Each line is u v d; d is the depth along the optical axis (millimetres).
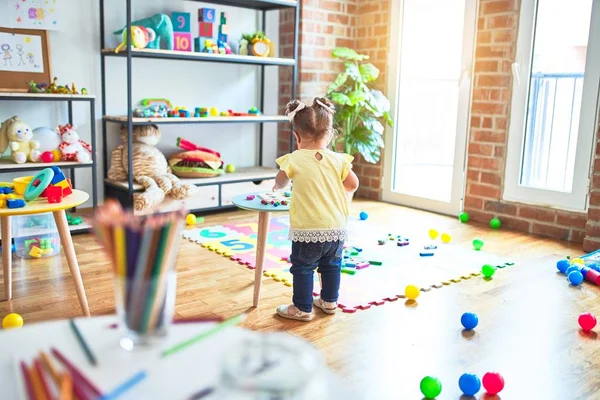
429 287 2555
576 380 1755
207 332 892
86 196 2184
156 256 806
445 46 4160
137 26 3406
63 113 3537
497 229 3682
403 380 1736
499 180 3732
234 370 670
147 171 3600
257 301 2322
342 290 2496
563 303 2404
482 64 3732
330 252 2191
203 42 3719
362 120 4164
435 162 5039
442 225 3750
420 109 4527
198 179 3777
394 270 2787
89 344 861
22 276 2600
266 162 4543
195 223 3641
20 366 792
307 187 2109
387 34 4332
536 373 1794
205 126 4168
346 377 1748
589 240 3207
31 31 3314
